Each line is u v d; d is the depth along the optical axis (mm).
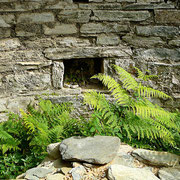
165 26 4078
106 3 3908
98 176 2422
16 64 3834
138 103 3281
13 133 3244
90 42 3979
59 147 2766
